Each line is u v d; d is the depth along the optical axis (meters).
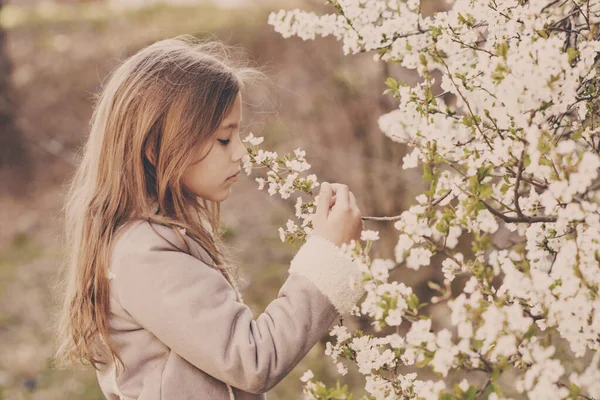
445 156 1.06
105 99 1.30
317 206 1.21
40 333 4.05
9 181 6.29
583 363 1.63
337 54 4.33
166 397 1.15
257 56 6.02
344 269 1.13
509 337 0.83
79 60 7.55
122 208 1.23
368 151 3.94
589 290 0.91
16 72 7.52
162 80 1.23
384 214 3.72
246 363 1.09
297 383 3.46
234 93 1.26
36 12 9.16
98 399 3.41
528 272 0.90
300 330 1.11
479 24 1.29
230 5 7.97
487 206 0.92
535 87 0.90
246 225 5.05
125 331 1.20
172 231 1.20
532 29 1.06
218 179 1.25
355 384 3.37
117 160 1.24
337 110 4.29
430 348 0.87
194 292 1.13
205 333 1.11
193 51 1.30
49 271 4.84
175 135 1.21
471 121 1.15
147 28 7.80
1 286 4.65
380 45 1.28
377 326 0.94
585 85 1.19
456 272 1.05
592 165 0.83
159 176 1.22
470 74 1.18
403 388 1.11
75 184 1.50
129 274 1.16
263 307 4.07
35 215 5.86
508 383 2.22
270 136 4.34
